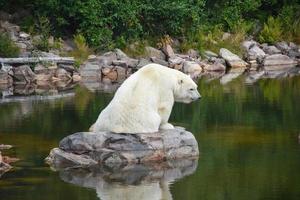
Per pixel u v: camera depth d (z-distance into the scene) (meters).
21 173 14.10
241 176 13.83
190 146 15.48
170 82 15.32
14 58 28.45
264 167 14.51
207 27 37.25
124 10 33.81
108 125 15.16
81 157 14.84
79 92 25.22
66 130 17.83
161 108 15.34
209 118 19.88
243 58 36.19
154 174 14.05
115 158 14.87
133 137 14.98
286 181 13.44
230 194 12.64
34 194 12.67
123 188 13.08
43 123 18.80
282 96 24.05
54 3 32.75
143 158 14.98
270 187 13.07
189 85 15.53
